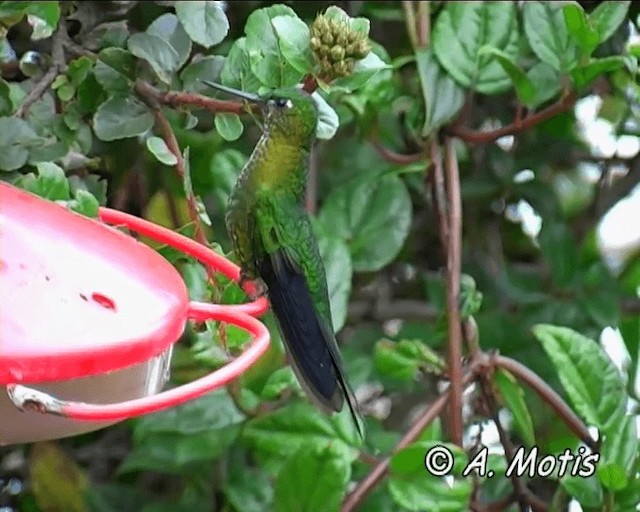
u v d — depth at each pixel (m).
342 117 5.63
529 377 5.25
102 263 3.81
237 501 5.66
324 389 4.46
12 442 4.03
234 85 4.87
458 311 5.23
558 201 6.95
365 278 7.02
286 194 4.68
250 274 4.70
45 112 5.03
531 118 5.49
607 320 6.32
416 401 6.96
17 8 4.89
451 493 4.91
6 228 3.74
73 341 3.38
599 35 5.34
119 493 6.34
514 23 5.60
